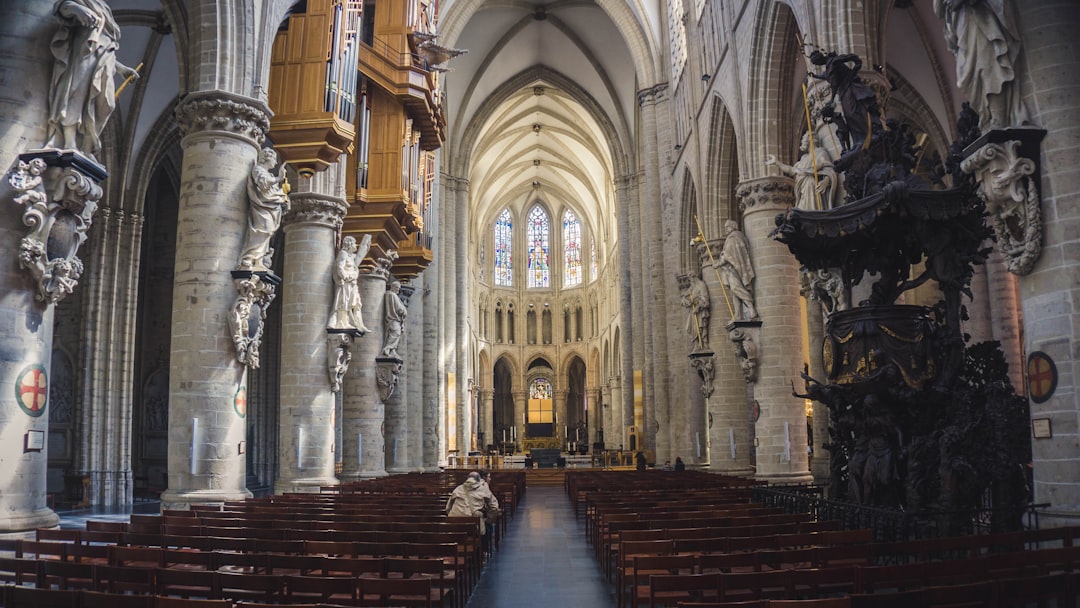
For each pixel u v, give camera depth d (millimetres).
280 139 17406
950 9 11023
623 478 26500
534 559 14180
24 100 10055
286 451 20641
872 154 13453
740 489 18906
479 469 39844
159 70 26125
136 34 24828
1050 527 9719
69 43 10266
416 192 24266
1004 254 10812
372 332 26500
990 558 7301
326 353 21156
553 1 47188
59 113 10109
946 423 12117
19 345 9852
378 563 8109
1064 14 10398
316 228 21516
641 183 48219
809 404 30922
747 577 7062
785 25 23109
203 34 15445
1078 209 10008
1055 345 10094
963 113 11273
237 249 15273
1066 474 9875
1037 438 10297
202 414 14648
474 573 11750
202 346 14766
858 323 12594
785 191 23906
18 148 9969
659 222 39281
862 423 12812
